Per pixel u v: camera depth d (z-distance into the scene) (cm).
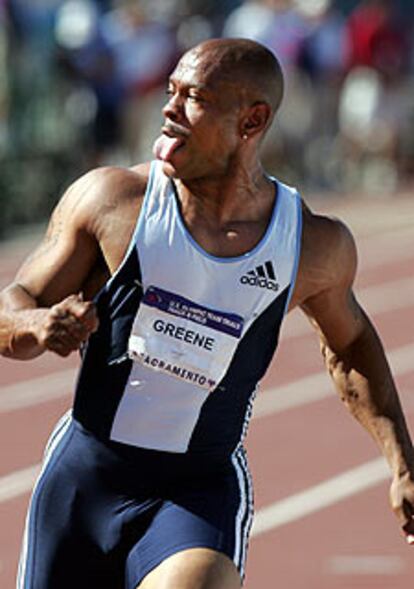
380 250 5028
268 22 5512
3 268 4316
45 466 1317
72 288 1277
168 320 1260
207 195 1270
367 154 6147
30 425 2817
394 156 6175
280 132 5603
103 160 5047
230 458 1319
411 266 4781
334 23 5678
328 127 5847
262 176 1297
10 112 4700
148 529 1276
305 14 5588
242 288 1267
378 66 6016
